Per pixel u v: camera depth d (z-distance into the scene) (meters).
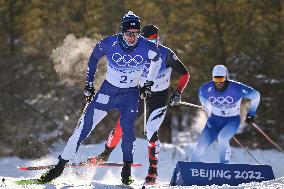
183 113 55.22
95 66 19.78
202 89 26.05
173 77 48.88
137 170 34.03
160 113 24.70
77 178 26.47
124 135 19.89
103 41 19.39
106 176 29.83
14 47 52.56
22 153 46.78
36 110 51.97
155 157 24.34
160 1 52.00
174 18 51.75
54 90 53.62
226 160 25.22
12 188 17.36
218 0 51.25
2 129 49.91
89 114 19.75
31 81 52.75
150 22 51.38
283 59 51.34
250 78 50.88
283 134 50.69
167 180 30.02
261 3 52.50
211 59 50.62
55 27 51.78
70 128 52.06
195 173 20.64
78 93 53.44
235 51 51.59
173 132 85.56
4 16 51.91
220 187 18.38
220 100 25.59
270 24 52.09
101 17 51.38
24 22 52.28
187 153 40.09
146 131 24.64
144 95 19.94
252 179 20.81
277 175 36.06
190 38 51.41
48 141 48.81
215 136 26.09
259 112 50.72
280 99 50.53
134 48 19.33
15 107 51.38
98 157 24.33
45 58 52.03
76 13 52.56
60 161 19.20
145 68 23.64
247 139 50.25
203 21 51.62
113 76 19.75
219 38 51.03
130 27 18.80
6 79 51.56
